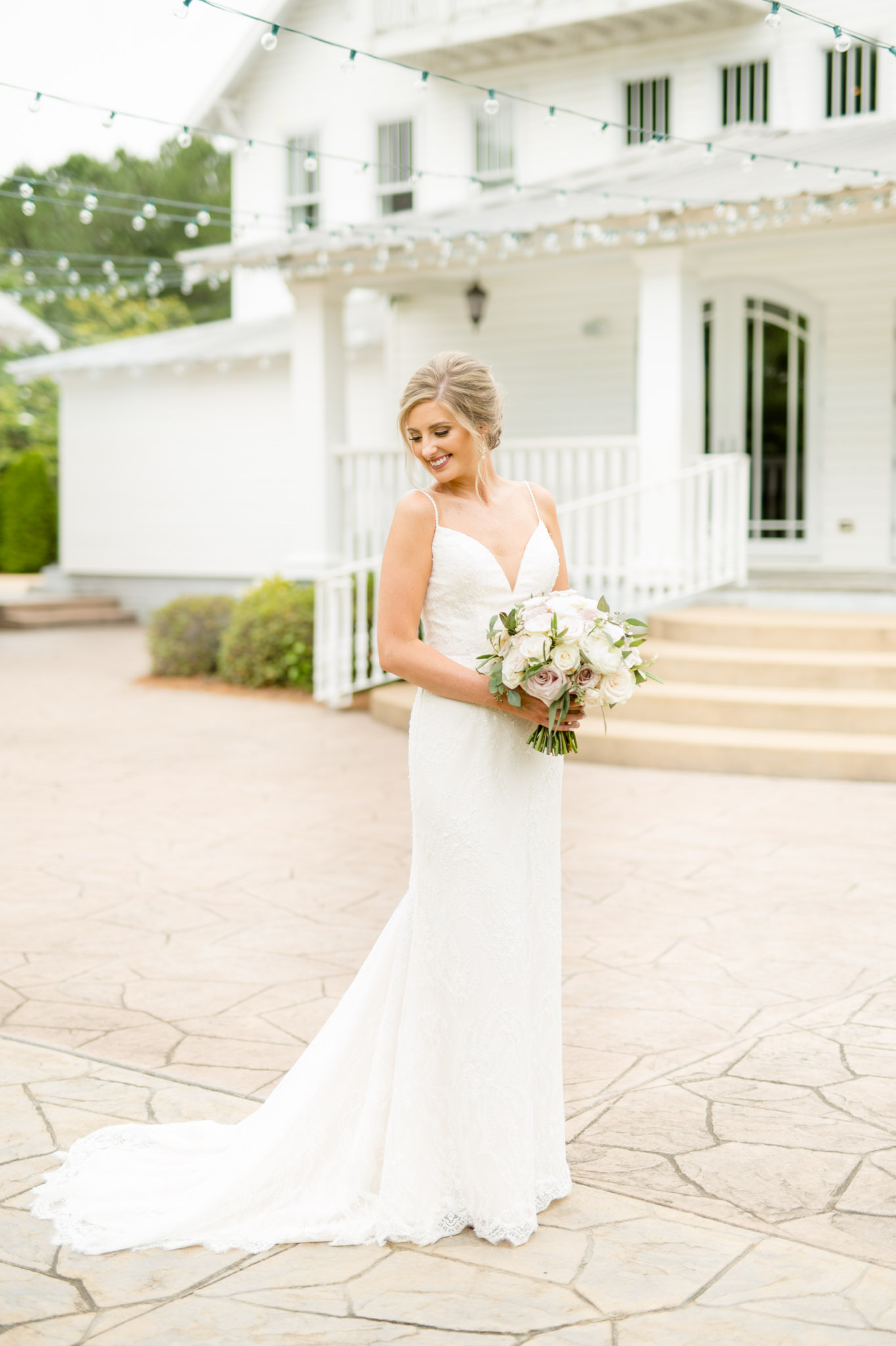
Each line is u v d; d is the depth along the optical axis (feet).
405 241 37.06
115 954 16.47
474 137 57.47
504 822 9.75
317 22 60.80
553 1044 10.10
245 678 42.70
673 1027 13.85
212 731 34.68
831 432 45.47
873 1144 10.98
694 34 51.70
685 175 39.58
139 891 19.56
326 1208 9.86
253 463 59.57
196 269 42.57
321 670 37.58
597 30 51.75
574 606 9.48
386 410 53.83
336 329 43.45
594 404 49.62
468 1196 9.58
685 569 37.47
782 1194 10.14
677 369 37.81
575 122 54.95
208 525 61.31
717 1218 9.77
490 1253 9.32
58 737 33.88
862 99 48.96
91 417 64.44
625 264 42.96
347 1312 8.54
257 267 41.68
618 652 9.29
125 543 64.13
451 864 9.65
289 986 15.23
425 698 9.94
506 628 9.46
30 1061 12.85
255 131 63.57
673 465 37.91
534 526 10.33
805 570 44.96
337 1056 10.09
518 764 9.87
